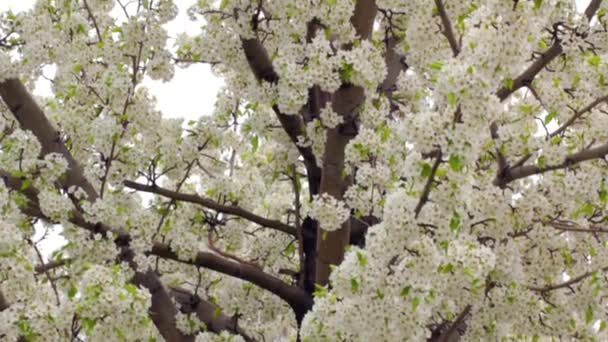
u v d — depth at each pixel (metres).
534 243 6.49
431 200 4.97
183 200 7.44
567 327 6.51
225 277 8.16
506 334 6.45
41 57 6.62
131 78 7.00
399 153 5.93
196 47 7.32
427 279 5.05
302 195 8.79
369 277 4.97
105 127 6.59
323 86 6.29
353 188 6.49
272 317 8.09
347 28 6.65
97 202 6.47
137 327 5.69
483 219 5.96
